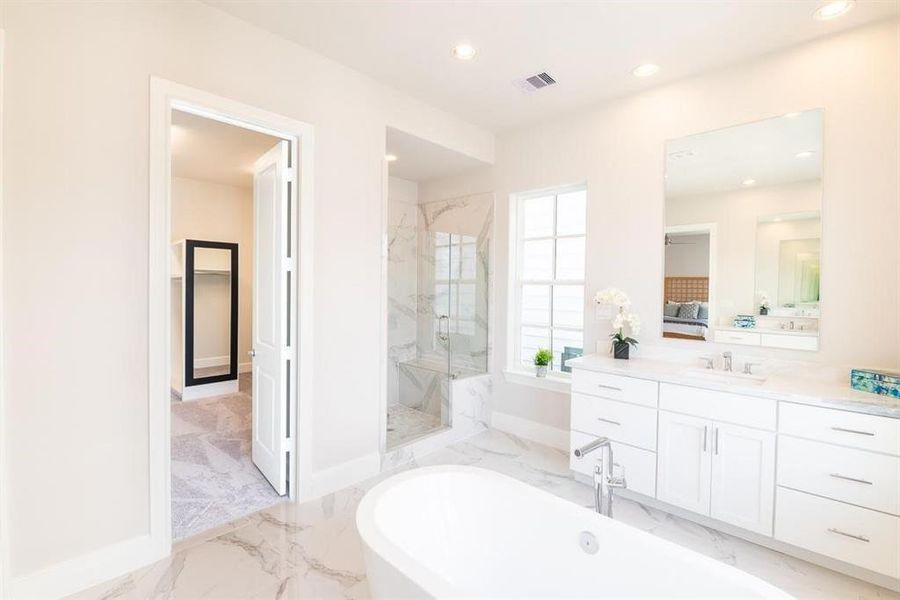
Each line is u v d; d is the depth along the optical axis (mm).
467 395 3930
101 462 1930
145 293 2035
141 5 2010
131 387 2004
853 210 2344
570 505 1769
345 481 2900
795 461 2129
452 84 3059
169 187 2100
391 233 4633
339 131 2811
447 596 1223
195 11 2176
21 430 1745
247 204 6180
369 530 1567
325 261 2758
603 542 1621
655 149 3066
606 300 3129
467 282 4359
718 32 2389
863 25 2305
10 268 1715
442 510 2020
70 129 1831
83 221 1868
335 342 2830
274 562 2113
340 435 2877
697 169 2885
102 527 1939
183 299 5012
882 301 2270
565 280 3771
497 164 4074
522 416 3930
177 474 3062
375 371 3082
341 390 2873
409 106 3250
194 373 5160
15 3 1707
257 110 2404
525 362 4078
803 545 2113
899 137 2215
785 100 2551
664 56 2650
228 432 3938
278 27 2408
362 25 2381
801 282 2510
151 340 2043
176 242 5352
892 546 1898
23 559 1756
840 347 2391
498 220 4086
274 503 2674
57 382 1821
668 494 2557
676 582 1422
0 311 1682
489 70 2857
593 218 3402
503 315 4074
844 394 2100
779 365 2568
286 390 2729
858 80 2324
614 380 2791
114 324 1952
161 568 2045
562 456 3480
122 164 1961
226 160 4500
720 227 2797
